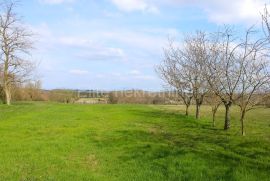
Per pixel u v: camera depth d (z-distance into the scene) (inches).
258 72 1025.5
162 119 1507.1
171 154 671.1
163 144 799.7
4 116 1587.1
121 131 1047.6
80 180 511.5
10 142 837.2
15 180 508.4
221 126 1274.6
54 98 3614.7
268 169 564.7
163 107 2578.7
